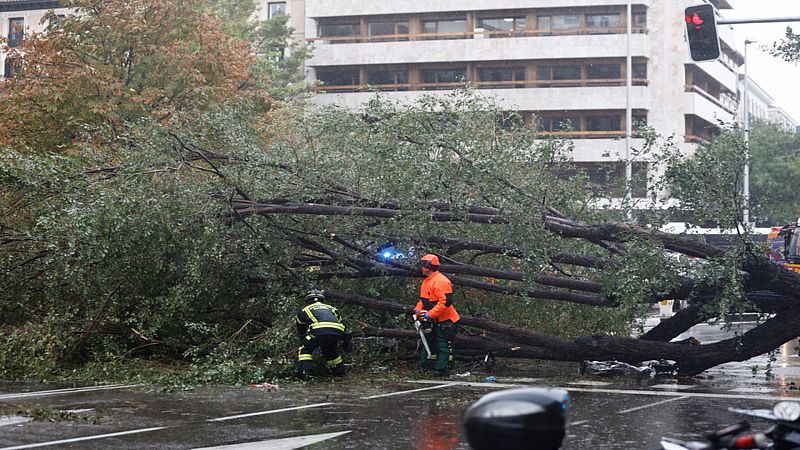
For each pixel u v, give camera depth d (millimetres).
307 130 13656
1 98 22953
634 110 59812
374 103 13633
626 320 13164
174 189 12828
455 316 12461
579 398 10336
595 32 60656
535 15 61438
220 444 7270
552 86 61188
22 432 7812
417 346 12969
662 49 59656
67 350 12711
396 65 63312
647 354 12508
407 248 13016
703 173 11945
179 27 25375
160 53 24469
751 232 11758
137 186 12664
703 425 8375
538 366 13922
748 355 12336
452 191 12508
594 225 12305
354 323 12992
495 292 13445
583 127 60562
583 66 60844
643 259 11625
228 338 13055
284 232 13312
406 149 12820
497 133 13797
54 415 8703
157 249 12867
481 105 13898
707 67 61844
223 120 13484
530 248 12383
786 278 11766
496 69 62062
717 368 14367
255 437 7609
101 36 24141
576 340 12711
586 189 13734
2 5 60500
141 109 23078
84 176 13289
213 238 12805
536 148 13625
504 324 12922
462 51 61531
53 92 21500
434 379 12117
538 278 12898
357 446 7211
